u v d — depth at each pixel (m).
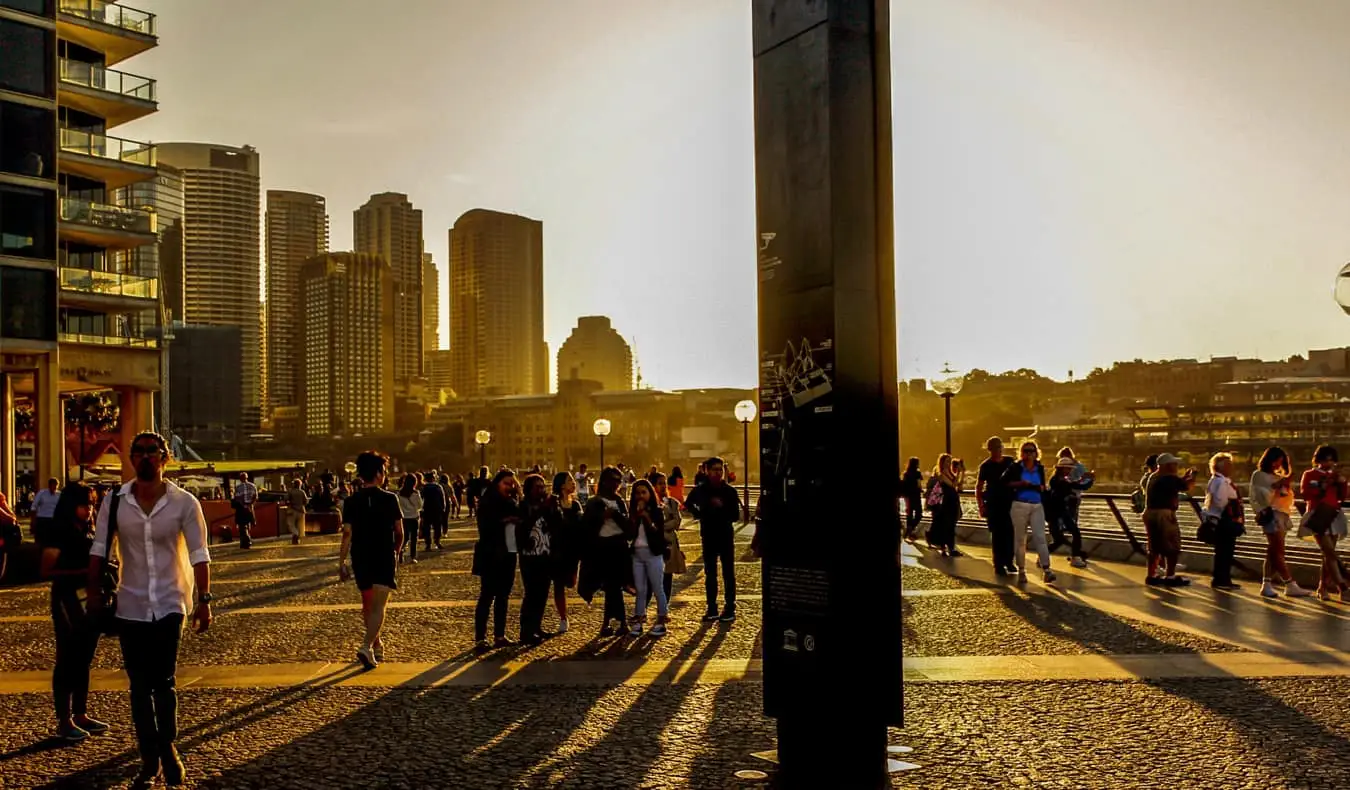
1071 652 9.65
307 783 6.06
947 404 23.98
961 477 22.42
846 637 5.70
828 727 5.71
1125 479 145.88
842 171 5.75
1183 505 23.11
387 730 7.23
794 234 5.92
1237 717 7.21
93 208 42.47
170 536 6.22
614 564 11.34
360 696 8.33
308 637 11.34
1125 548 18.73
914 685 8.32
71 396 46.59
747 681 8.73
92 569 6.12
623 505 11.49
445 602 14.23
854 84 5.82
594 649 10.48
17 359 38.06
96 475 46.25
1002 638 10.45
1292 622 11.30
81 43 43.53
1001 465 17.23
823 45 5.75
